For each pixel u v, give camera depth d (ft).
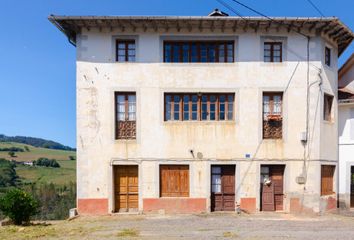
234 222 44.80
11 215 45.29
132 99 53.52
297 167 52.90
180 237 35.83
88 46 53.21
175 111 53.72
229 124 52.90
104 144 52.47
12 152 306.55
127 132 53.11
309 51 54.03
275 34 53.78
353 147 57.26
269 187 53.31
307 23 52.29
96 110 52.70
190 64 53.31
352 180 58.44
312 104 53.57
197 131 52.85
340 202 57.00
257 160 52.70
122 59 53.62
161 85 53.06
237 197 52.37
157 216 49.88
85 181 52.06
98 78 52.95
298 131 53.26
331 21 51.44
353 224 43.80
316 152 53.21
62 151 365.40
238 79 53.26
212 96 53.83
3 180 202.18
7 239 36.06
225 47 54.08
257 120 53.06
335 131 56.95
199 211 52.03
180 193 52.65
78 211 51.67
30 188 172.04
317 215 50.85
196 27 53.06
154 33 53.47
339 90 63.00
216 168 53.36
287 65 53.67
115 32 53.26
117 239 35.06
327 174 56.03
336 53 58.54
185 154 52.65
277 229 40.22
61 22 51.19
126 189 52.90
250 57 53.42
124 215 50.85
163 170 52.95
